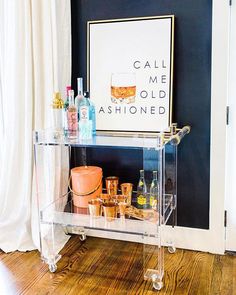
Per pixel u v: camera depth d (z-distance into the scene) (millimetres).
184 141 2447
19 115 2490
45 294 2020
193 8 2309
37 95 2461
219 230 2445
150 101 2449
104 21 2492
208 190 2447
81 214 2352
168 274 2201
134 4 2430
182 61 2377
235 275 2176
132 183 2625
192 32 2332
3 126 2646
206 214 2477
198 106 2387
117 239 2707
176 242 2555
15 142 2508
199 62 2344
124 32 2453
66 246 2607
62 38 2486
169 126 2342
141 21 2402
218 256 2432
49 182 2467
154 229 2084
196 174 2459
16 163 2535
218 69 2283
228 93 2324
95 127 2508
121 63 2488
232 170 2391
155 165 2143
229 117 2346
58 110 2334
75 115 2266
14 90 2465
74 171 2410
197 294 1991
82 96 2318
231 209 2430
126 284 2107
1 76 2607
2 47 2564
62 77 2520
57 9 2412
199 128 2406
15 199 2574
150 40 2400
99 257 2441
